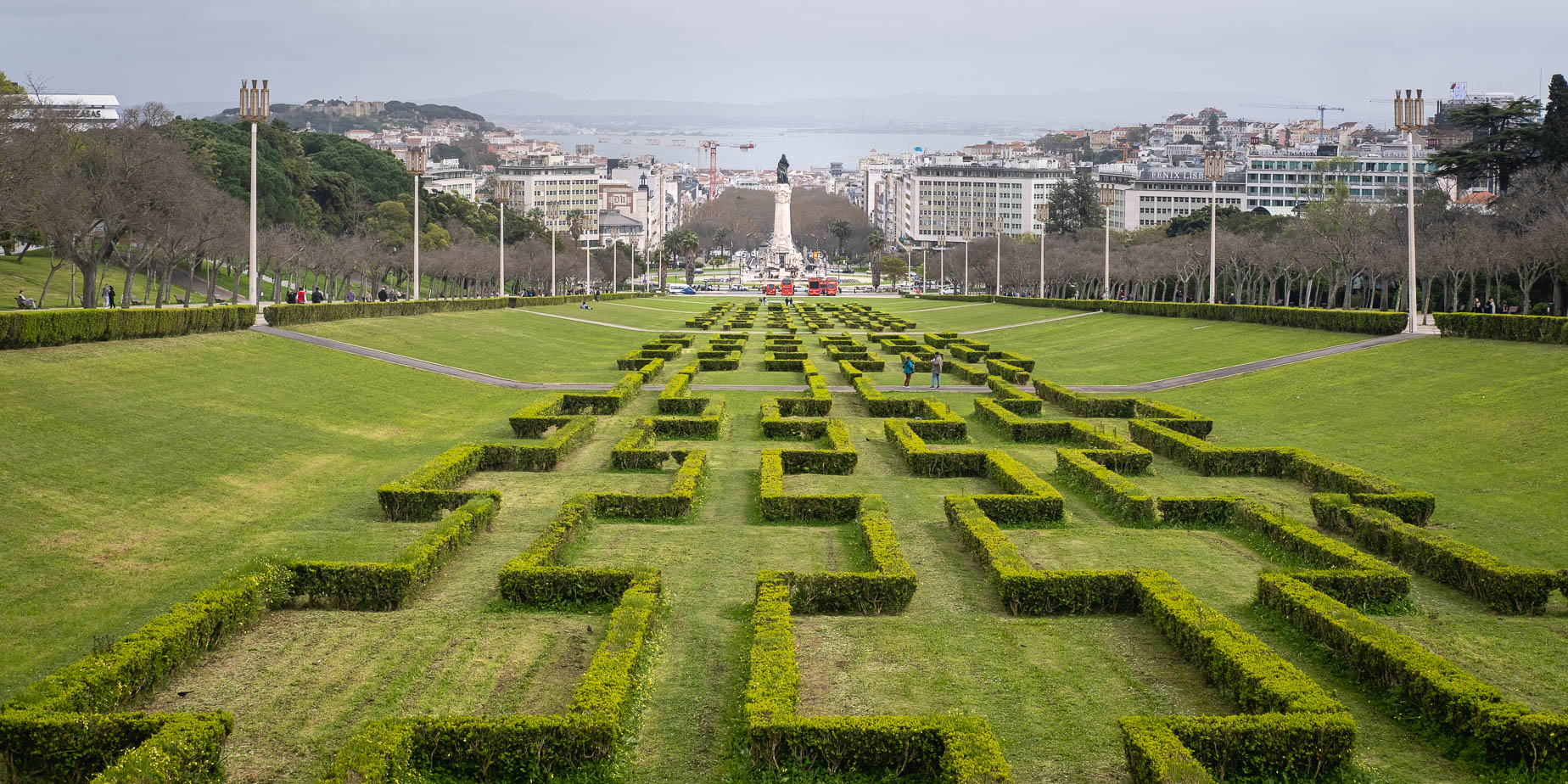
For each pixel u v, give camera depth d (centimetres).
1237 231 17550
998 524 3534
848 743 1862
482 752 1864
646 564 3055
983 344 9262
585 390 6781
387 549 3142
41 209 6969
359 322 8469
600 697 1981
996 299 16988
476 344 8662
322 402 5478
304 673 2244
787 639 2242
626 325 12281
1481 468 4222
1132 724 1836
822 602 2667
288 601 2644
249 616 2484
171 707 2080
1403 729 2003
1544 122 12506
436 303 10262
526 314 11900
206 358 5762
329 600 2661
